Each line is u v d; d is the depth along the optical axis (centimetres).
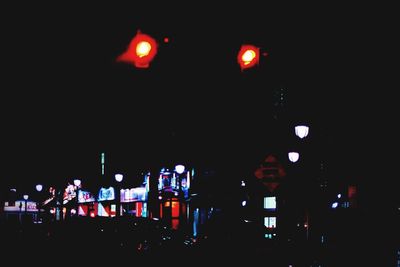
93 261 1975
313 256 2036
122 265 1919
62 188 6262
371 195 1981
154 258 1912
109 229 2066
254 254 1898
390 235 1834
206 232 2044
